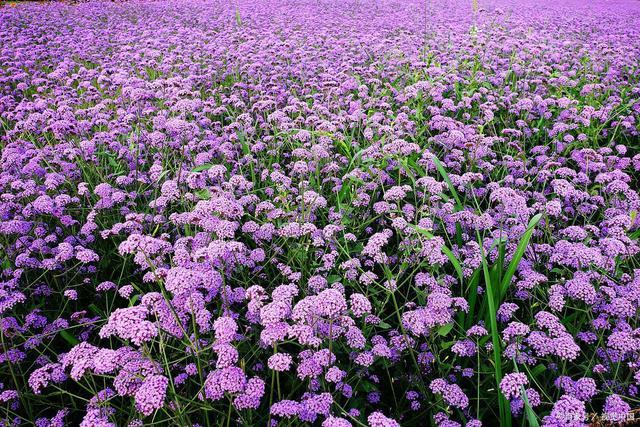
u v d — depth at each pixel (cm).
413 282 363
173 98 609
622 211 391
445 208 391
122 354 238
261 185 499
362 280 306
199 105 577
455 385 256
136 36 1186
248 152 509
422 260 349
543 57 896
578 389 237
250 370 278
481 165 486
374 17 1634
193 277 238
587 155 468
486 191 436
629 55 898
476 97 656
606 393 249
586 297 274
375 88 678
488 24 1279
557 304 276
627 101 714
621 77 821
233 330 228
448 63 859
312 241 373
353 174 429
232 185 403
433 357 280
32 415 259
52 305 356
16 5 1923
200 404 227
